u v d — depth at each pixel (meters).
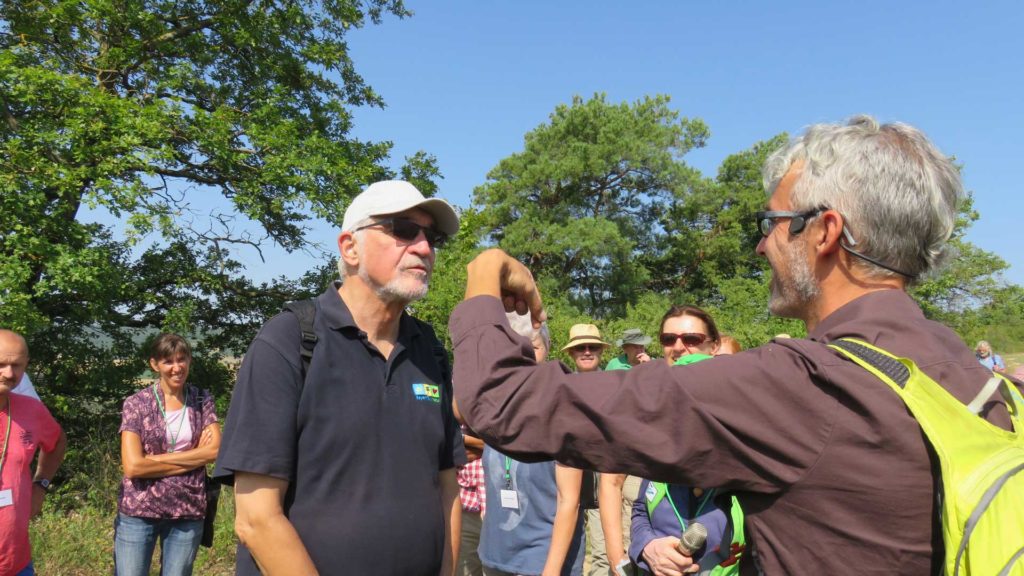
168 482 3.96
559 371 1.10
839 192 1.09
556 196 27.34
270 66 12.72
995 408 1.00
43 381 10.84
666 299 27.09
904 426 0.92
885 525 0.92
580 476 3.04
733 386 1.00
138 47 11.05
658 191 28.39
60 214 9.42
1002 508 0.84
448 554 2.11
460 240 14.16
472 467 3.86
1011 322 27.61
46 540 5.61
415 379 2.01
